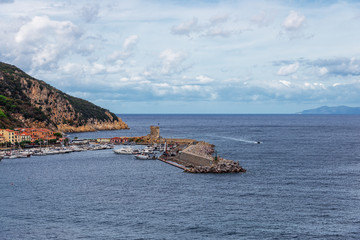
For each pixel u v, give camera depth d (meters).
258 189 133.88
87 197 125.56
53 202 119.75
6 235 92.25
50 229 96.19
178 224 99.31
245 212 108.31
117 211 110.00
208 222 100.62
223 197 123.50
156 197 124.38
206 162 178.12
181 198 122.81
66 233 93.62
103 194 129.25
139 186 141.00
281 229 95.69
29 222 101.19
